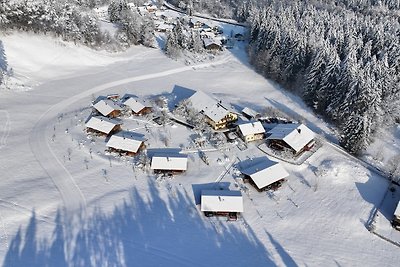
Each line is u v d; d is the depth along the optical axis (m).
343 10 191.12
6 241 58.31
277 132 87.56
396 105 101.75
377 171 81.69
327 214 69.75
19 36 121.12
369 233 66.31
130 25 147.75
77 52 128.25
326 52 111.56
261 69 131.38
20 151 79.94
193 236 63.38
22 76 110.94
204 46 153.50
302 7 189.75
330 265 60.28
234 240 63.38
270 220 67.94
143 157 80.00
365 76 102.38
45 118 93.75
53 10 127.69
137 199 69.94
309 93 111.12
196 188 73.81
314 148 87.88
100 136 87.44
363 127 85.31
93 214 65.56
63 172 75.06
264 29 141.88
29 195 67.88
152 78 122.31
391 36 133.12
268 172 75.44
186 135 90.19
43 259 56.34
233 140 88.19
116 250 59.25
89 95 107.38
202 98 98.81
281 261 60.31
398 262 61.38
